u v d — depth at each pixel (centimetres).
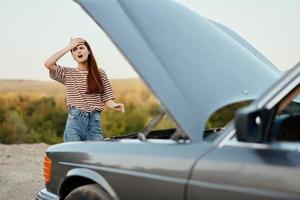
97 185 312
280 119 251
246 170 227
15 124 2100
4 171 833
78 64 495
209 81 290
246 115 225
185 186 250
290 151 223
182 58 295
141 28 301
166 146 273
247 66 334
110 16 302
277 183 215
